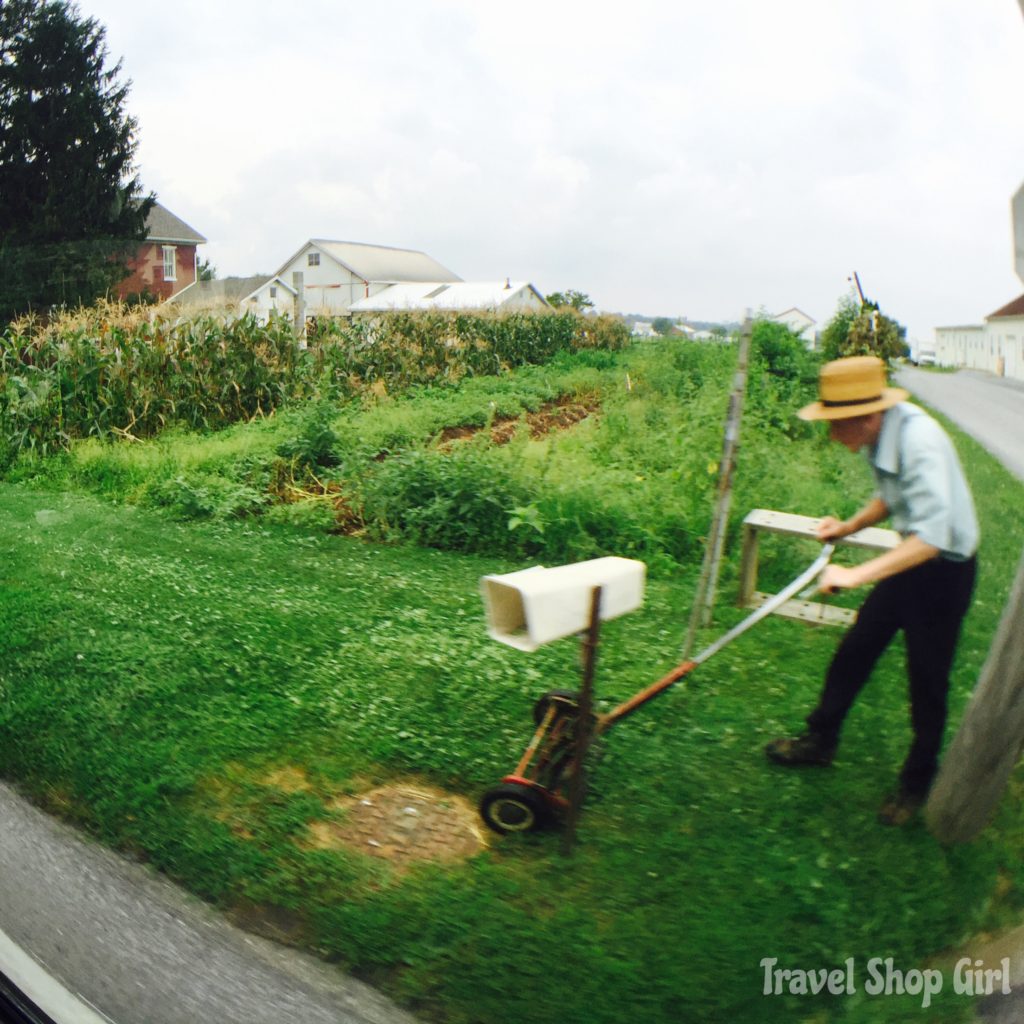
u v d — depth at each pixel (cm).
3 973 264
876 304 1666
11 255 2792
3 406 1148
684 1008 243
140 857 325
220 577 636
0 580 611
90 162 3067
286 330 1394
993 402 1997
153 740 392
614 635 512
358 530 809
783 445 998
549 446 865
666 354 1981
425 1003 255
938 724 313
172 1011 255
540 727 331
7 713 414
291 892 296
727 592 594
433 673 458
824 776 355
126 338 1222
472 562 700
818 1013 241
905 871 294
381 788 359
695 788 346
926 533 292
